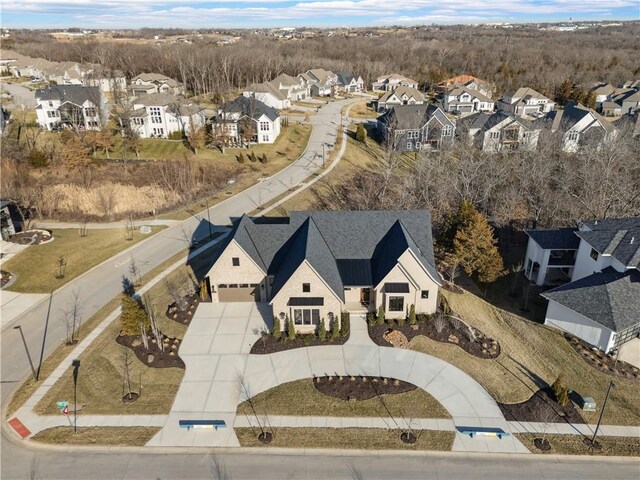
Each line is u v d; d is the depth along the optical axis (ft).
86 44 637.30
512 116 282.36
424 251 130.82
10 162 235.20
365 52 648.79
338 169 255.91
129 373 108.58
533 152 233.96
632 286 118.01
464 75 488.02
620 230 131.13
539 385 106.22
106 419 96.27
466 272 144.25
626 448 90.27
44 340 120.78
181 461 87.40
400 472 85.46
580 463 87.25
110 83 414.00
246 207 208.44
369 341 119.14
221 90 420.36
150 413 97.76
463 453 89.20
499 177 205.05
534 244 148.36
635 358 115.14
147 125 288.30
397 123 288.30
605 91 436.76
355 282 125.70
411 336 120.88
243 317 128.36
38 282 148.46
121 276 152.56
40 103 285.43
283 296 117.80
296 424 95.30
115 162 248.73
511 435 92.99
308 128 331.98
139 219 199.82
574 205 191.21
